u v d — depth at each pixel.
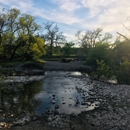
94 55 45.25
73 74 31.25
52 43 81.81
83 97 14.14
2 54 43.84
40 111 10.69
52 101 12.61
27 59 48.50
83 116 9.75
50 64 47.00
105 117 9.49
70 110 10.90
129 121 8.83
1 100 13.12
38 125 8.52
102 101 12.93
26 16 45.03
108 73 24.84
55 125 8.53
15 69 32.75
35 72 32.41
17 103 12.38
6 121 8.95
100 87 18.36
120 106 11.54
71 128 8.20
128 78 21.44
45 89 17.19
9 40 43.00
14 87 17.75
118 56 28.81
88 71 37.28
